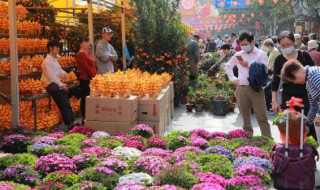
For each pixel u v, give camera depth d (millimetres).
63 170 5234
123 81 8156
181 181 4992
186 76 13453
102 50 10555
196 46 15211
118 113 8055
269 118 11188
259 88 7477
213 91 12789
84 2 16500
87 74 9602
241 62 7500
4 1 10578
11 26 7781
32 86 8414
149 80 8742
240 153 6500
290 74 5348
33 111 9117
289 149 4934
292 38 6715
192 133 7828
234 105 12461
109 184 5066
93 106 8148
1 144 6742
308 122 5586
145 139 7137
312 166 4891
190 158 6000
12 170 5172
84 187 4684
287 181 4895
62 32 12867
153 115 8492
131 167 5660
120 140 7160
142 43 12594
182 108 12922
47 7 12227
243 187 4895
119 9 16109
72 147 6355
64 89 8781
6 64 8758
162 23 12531
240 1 38188
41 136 7320
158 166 5449
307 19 48938
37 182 5082
